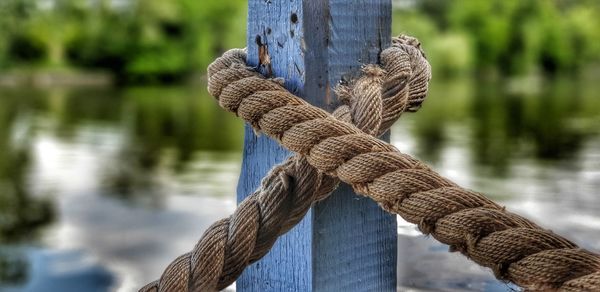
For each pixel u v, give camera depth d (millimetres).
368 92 1527
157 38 47562
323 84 1555
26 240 7426
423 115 20234
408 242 2812
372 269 1663
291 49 1545
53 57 46188
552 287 1214
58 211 8961
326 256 1568
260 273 1640
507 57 44875
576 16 45375
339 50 1570
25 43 45844
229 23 48844
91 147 15742
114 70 47406
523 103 24406
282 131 1469
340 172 1426
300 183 1472
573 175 9617
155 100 30109
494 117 19391
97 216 8414
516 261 1250
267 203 1456
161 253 6371
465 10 45000
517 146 13344
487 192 8570
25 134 18156
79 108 25859
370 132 1505
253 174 1659
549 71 45281
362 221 1627
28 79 43781
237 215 1466
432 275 2477
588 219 4707
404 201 1366
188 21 48188
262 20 1586
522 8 45000
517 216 1306
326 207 1558
